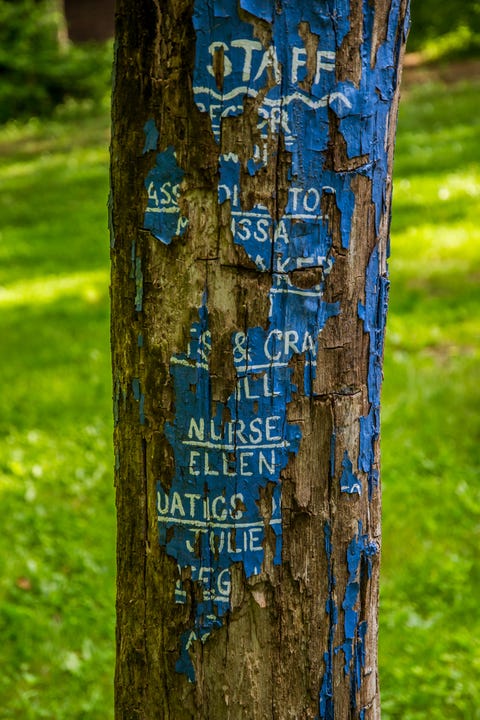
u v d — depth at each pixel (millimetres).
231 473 1938
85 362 7742
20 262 11211
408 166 13242
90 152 17922
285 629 2018
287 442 1938
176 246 1877
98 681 4184
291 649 2031
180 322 1902
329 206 1868
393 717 3891
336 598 2049
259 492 1949
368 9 1833
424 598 4633
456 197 11336
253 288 1864
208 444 1935
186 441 1946
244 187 1828
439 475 5680
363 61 1845
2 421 6742
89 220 13047
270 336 1886
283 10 1771
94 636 4484
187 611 2025
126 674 2150
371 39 1851
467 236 9812
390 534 5098
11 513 5496
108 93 22984
